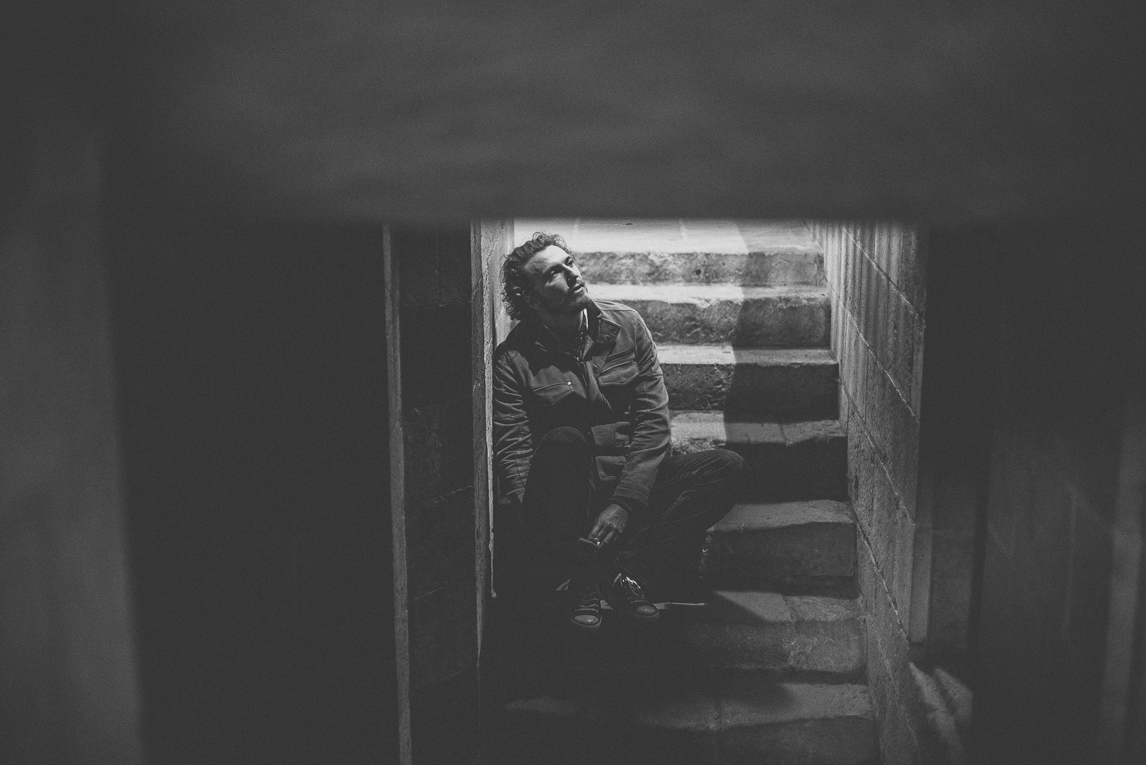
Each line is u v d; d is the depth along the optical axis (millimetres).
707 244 4922
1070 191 1428
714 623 3922
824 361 4504
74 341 1061
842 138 1354
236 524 2504
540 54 1205
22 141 948
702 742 3627
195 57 1129
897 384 3479
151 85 1145
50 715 1004
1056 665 1947
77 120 1065
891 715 3490
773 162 1385
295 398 2449
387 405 2461
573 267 3561
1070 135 1339
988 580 2496
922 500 3211
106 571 1151
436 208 1419
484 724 3658
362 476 2496
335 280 2391
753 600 4043
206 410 2434
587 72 1239
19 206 942
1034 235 2154
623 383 3701
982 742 2516
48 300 1000
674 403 4547
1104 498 1715
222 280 2357
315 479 2498
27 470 960
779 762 3641
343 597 2574
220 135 1243
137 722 1264
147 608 2496
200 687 2574
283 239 2350
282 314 2398
